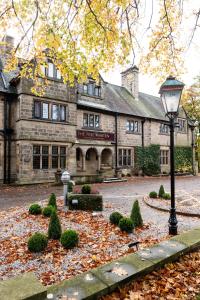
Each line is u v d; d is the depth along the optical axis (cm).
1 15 542
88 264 457
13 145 1683
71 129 1847
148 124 2542
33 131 1647
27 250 525
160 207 925
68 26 555
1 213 848
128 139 2348
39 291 273
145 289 351
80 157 2138
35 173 1662
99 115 2114
